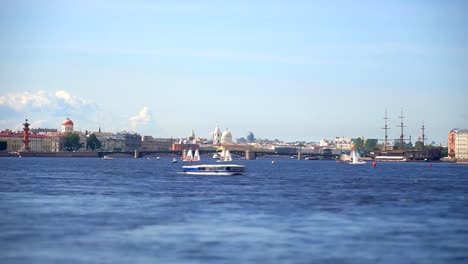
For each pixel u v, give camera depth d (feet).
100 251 246.68
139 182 625.00
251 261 231.30
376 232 291.17
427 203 418.10
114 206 387.55
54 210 365.20
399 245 261.24
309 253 244.63
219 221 321.52
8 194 466.70
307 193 496.23
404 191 527.81
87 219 327.26
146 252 244.83
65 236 276.62
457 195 485.97
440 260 236.02
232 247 254.47
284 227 303.07
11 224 309.83
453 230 298.15
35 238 272.10
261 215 345.92
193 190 516.32
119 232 287.07
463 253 247.50
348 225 311.06
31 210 364.99
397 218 338.13
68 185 569.23
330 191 521.65
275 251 247.50
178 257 236.84
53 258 235.20
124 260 232.32
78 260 232.32
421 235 284.20
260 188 548.72
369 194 491.72
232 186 571.69
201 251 246.88
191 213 353.51
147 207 382.42
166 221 320.70
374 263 230.48
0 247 254.06
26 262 229.45
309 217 338.75
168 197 448.65
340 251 248.73
